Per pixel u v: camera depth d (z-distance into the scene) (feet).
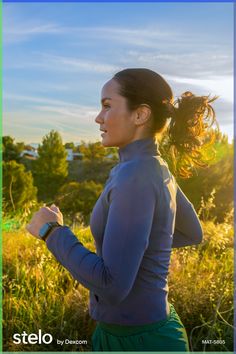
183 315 8.45
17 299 8.76
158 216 4.12
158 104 4.30
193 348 7.73
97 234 4.19
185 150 4.69
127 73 4.30
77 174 97.66
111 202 3.95
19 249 11.19
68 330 8.14
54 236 4.05
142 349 4.15
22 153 97.71
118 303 3.87
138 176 3.98
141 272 4.15
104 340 4.32
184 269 9.95
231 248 11.14
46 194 91.50
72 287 9.23
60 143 94.12
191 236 5.08
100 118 4.40
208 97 4.66
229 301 8.73
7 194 18.10
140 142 4.26
